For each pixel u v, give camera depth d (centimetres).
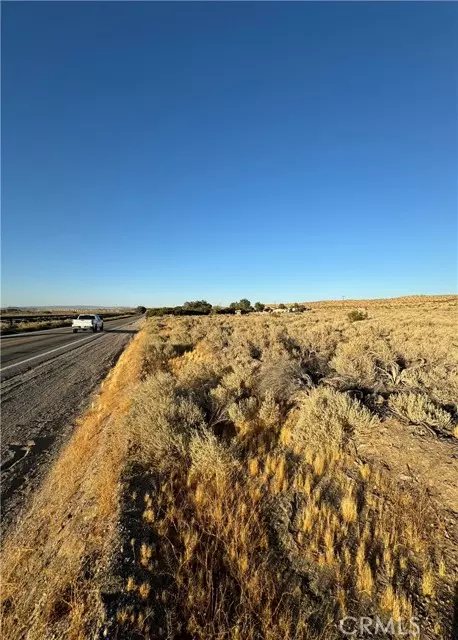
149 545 314
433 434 513
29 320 6138
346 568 292
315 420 541
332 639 235
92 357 1873
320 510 366
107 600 260
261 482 424
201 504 377
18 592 316
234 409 613
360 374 796
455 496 380
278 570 295
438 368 845
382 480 425
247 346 1355
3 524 450
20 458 656
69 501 451
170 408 578
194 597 261
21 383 1254
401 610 254
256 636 235
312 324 2655
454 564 295
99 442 612
